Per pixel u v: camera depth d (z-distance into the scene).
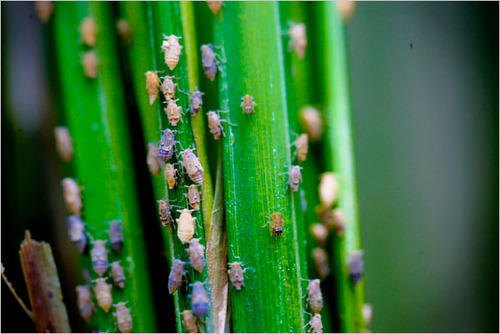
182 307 0.13
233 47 0.13
